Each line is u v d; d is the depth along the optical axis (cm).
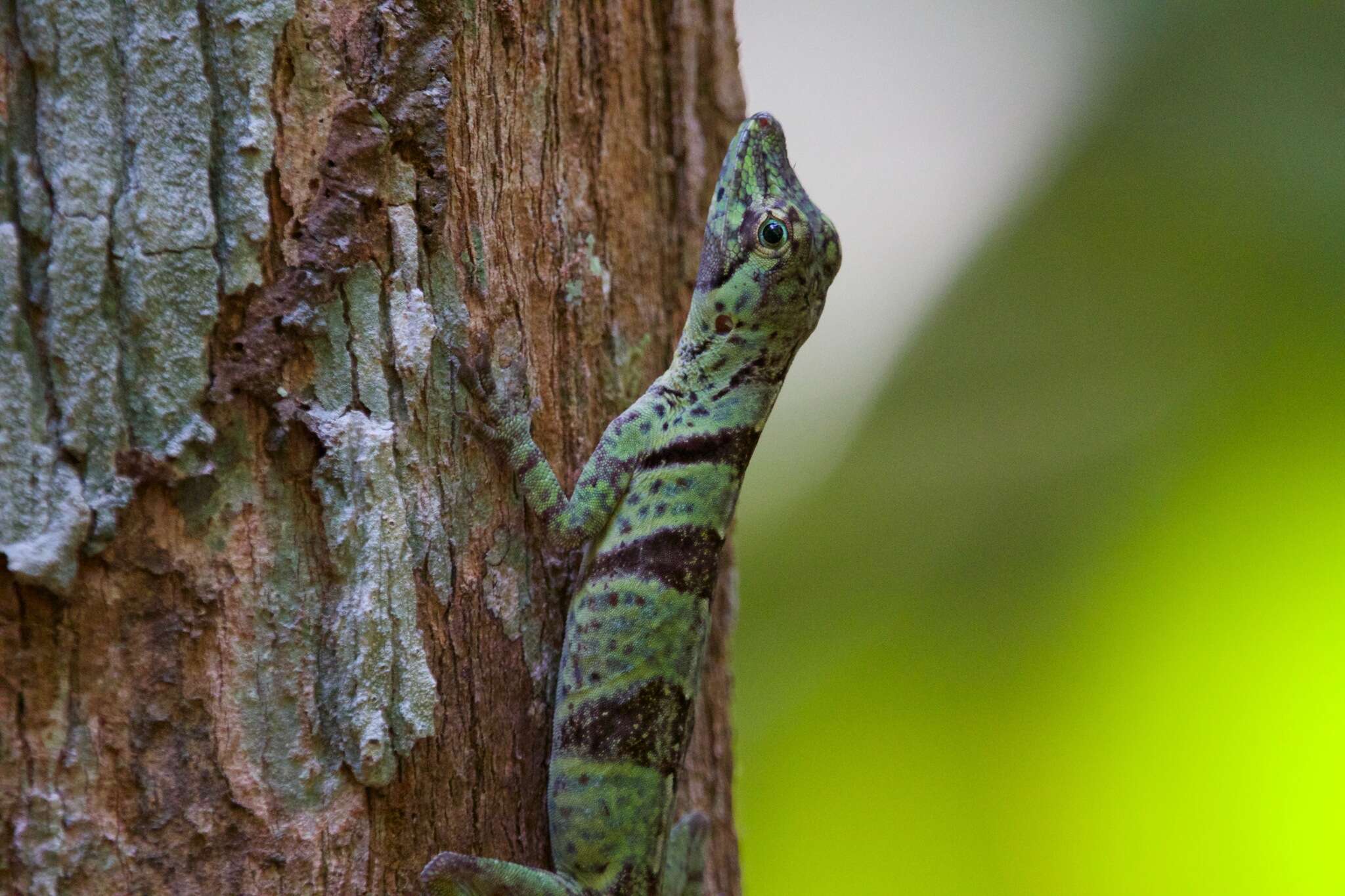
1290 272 1112
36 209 344
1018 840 1057
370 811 395
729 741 700
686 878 572
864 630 1153
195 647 369
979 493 1155
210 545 372
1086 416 1148
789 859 1090
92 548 350
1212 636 1062
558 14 504
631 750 488
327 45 394
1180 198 1157
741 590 1188
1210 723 1041
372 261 405
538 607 478
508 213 474
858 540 1182
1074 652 1091
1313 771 998
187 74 366
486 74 461
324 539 389
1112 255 1171
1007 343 1184
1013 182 1230
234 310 376
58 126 347
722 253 563
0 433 336
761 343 558
